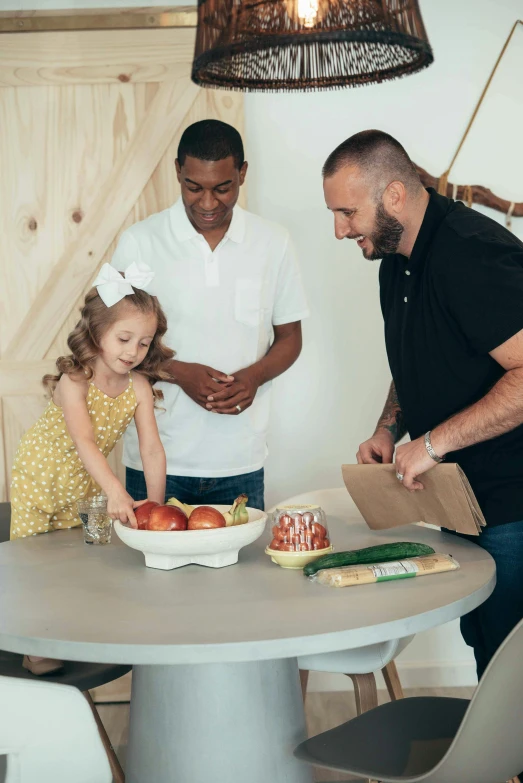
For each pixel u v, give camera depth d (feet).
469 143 10.29
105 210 9.93
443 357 6.73
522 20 10.17
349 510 7.83
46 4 9.89
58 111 9.87
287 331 9.25
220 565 5.70
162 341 8.71
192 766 5.29
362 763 5.07
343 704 10.15
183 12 9.78
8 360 10.01
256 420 8.94
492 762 4.79
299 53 6.29
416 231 6.84
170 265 8.65
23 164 9.90
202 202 8.08
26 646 4.35
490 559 5.86
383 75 6.35
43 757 4.46
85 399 7.12
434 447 6.13
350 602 4.84
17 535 7.39
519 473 6.61
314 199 10.28
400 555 5.59
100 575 5.53
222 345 8.73
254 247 8.82
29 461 7.36
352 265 10.39
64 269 9.95
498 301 6.10
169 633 4.33
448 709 5.85
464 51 10.21
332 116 10.19
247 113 10.13
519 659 4.60
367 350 10.52
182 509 5.97
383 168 6.68
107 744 6.82
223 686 5.30
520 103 10.27
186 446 8.66
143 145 9.91
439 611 4.70
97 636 4.31
